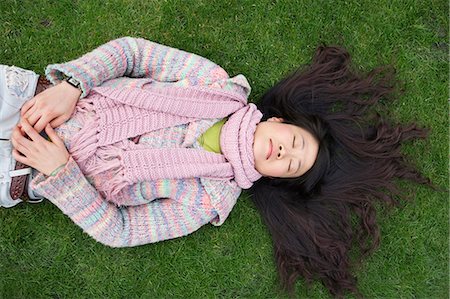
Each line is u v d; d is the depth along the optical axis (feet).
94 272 6.92
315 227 6.68
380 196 6.73
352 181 6.59
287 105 6.60
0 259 6.72
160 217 6.16
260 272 7.14
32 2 6.68
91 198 5.71
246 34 7.00
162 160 5.75
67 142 5.65
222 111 6.01
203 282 7.08
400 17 7.12
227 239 7.09
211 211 6.15
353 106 6.79
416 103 7.18
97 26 6.80
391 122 6.81
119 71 6.05
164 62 6.21
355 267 7.16
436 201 7.23
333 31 7.08
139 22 6.86
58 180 5.46
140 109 5.79
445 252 7.24
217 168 5.90
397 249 7.22
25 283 6.77
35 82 5.91
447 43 7.20
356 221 7.16
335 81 6.74
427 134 6.87
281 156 5.91
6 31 6.64
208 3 6.91
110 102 5.75
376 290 7.21
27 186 5.83
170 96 5.81
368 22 7.10
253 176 6.11
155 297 7.04
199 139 6.02
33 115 5.54
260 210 6.86
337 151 6.53
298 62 7.09
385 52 7.14
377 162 6.63
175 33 6.91
